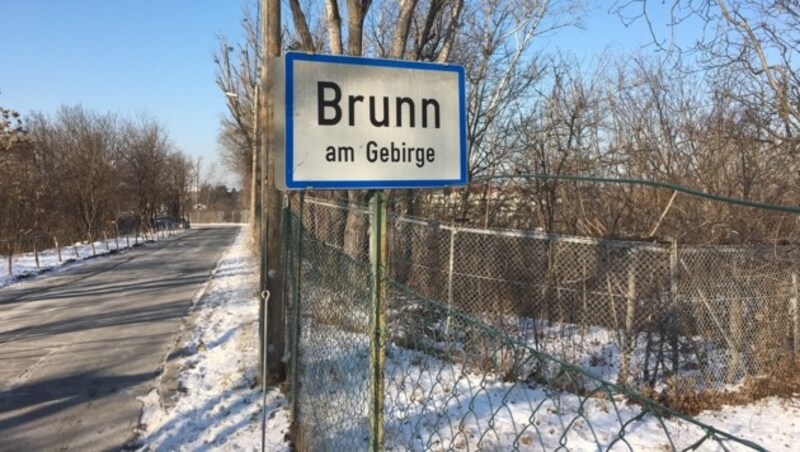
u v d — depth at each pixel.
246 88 26.84
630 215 8.06
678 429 5.26
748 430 5.50
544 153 9.13
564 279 7.32
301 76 2.68
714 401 6.18
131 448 4.78
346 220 8.55
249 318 9.75
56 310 11.33
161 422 5.30
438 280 7.98
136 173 45.78
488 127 12.62
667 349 6.62
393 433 3.29
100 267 19.89
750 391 6.39
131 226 45.12
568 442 4.53
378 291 2.54
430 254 8.13
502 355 4.79
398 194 9.48
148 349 8.03
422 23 12.26
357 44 8.65
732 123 7.81
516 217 9.41
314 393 3.98
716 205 7.54
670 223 7.75
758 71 6.76
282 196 5.99
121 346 8.22
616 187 8.37
